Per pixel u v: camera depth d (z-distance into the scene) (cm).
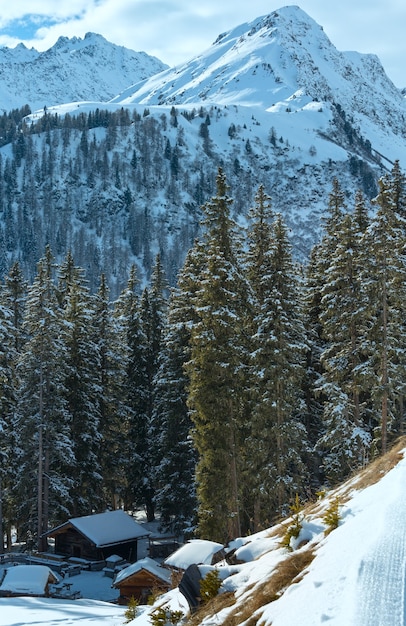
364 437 3444
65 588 3778
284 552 1128
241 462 3369
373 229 3359
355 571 670
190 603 1167
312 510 1479
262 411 3369
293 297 3534
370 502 1027
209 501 3284
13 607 2469
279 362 3369
